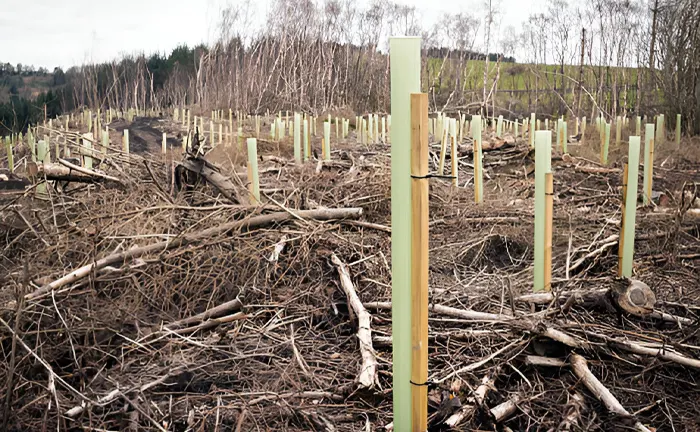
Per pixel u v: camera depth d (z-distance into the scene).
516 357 4.28
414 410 2.96
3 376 3.73
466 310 4.93
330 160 12.98
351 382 3.99
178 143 23.36
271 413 3.72
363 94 46.34
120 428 3.58
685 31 24.42
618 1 33.34
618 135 17.14
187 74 56.47
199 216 6.71
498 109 34.53
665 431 3.64
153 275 5.22
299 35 47.56
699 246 6.98
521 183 11.55
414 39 2.74
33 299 4.30
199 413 3.71
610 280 5.38
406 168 2.80
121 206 6.32
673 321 4.86
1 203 6.36
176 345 4.55
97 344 4.18
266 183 9.73
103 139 11.59
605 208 9.28
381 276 5.95
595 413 3.65
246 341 4.76
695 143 19.23
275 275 5.90
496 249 7.48
